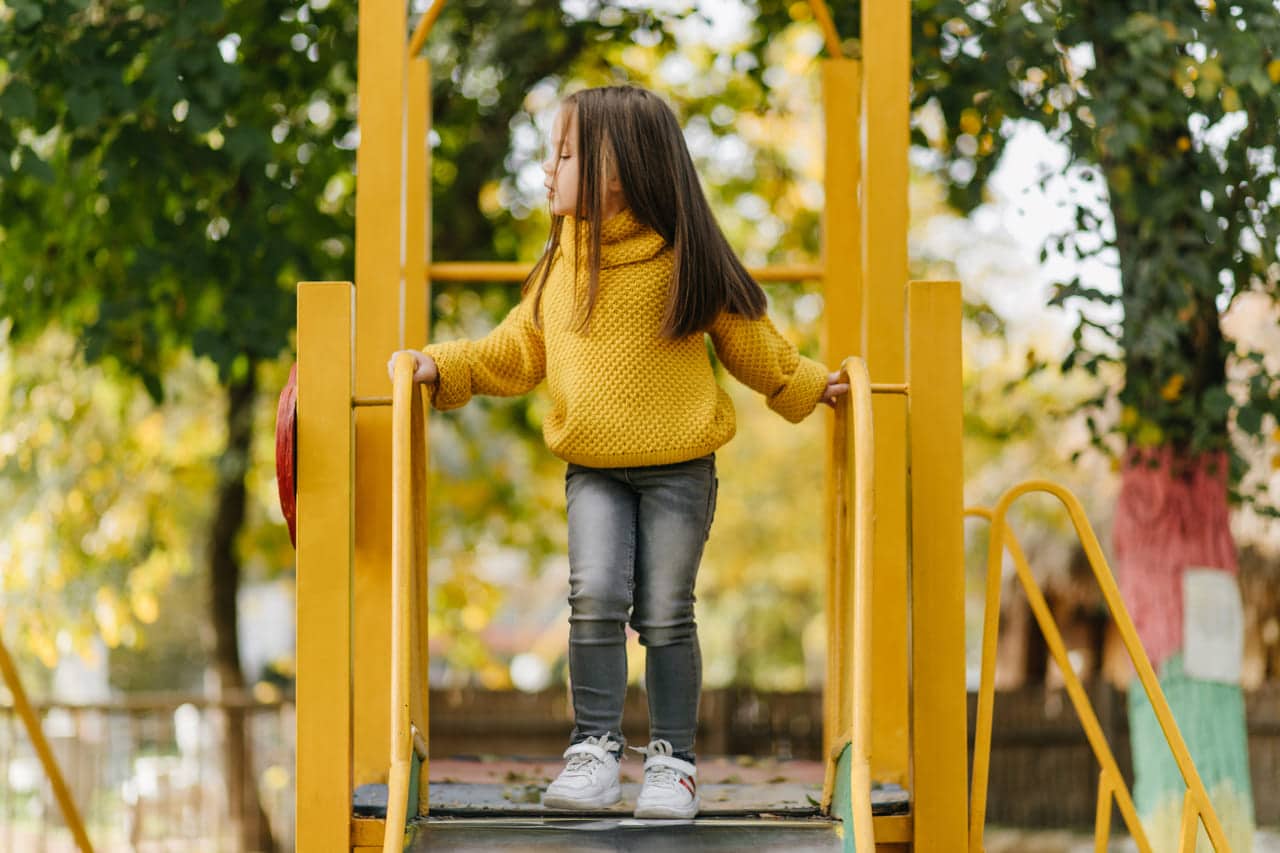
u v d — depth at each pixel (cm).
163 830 811
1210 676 521
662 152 281
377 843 271
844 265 418
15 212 637
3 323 737
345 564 272
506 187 796
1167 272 491
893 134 335
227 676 877
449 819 283
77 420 797
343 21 642
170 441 925
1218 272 505
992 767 899
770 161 884
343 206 719
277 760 834
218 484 879
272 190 580
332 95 670
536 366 296
